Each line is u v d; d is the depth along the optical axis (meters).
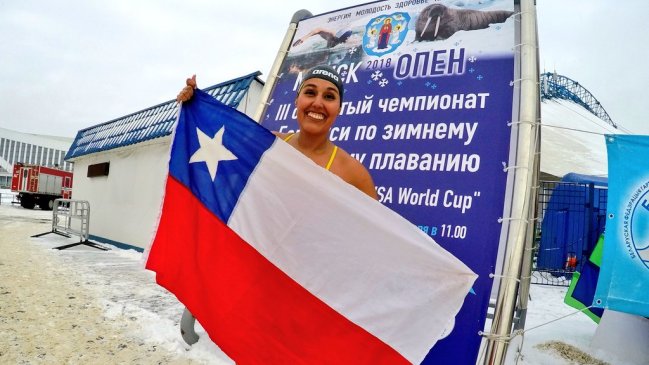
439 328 2.13
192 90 2.77
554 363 4.04
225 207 2.52
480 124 2.85
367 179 2.75
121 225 11.00
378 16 3.66
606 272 3.09
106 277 7.07
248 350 2.27
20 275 6.69
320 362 2.21
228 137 2.63
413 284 2.21
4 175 70.56
